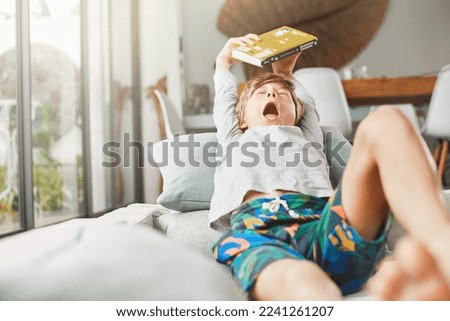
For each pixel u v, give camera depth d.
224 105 1.45
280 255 0.77
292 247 0.91
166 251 0.61
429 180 0.64
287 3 5.18
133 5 4.35
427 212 0.60
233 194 1.14
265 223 0.98
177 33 4.73
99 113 3.68
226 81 1.50
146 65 4.43
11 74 2.54
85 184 3.21
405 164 0.66
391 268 0.57
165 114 2.87
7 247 0.61
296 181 1.13
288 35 1.50
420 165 0.66
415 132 0.70
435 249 0.54
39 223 2.86
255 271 0.76
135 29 4.36
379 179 0.77
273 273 0.72
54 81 3.05
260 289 0.73
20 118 2.50
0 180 2.54
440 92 3.36
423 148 0.68
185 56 5.16
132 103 4.35
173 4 4.70
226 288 0.58
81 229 0.66
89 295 0.51
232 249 0.92
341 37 5.19
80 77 3.23
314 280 0.66
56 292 0.51
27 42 2.50
